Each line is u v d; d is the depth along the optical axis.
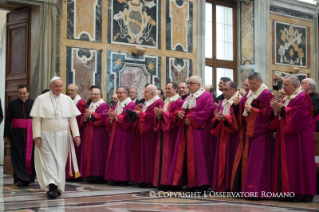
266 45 12.09
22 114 7.45
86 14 9.74
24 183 7.38
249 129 5.75
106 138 8.34
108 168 7.77
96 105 8.34
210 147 6.59
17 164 7.34
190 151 6.46
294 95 5.65
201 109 6.55
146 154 7.33
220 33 12.13
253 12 12.05
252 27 12.07
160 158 6.89
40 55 9.06
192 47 11.22
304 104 5.52
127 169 7.71
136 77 10.36
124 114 7.86
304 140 5.56
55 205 5.14
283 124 5.60
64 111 6.08
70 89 8.48
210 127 6.58
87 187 7.33
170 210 4.71
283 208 4.94
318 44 13.29
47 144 5.95
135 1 10.40
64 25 9.45
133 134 7.83
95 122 8.18
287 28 12.65
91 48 9.77
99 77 9.86
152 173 7.28
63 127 6.07
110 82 9.99
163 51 10.75
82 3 9.70
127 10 10.30
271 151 5.80
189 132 6.50
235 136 6.20
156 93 7.39
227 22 12.27
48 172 5.88
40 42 9.07
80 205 5.13
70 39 9.52
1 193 6.37
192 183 6.42
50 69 9.14
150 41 10.59
